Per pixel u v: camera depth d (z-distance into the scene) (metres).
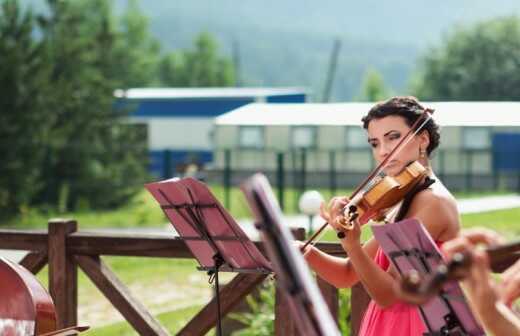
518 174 35.16
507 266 6.12
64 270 7.42
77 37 30.92
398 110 5.50
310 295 3.12
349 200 5.29
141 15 76.00
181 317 11.26
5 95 27.41
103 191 30.34
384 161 5.52
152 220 27.75
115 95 31.62
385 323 5.35
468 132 35.47
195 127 36.59
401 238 4.34
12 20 27.88
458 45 54.69
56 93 28.70
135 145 31.44
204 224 5.66
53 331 5.85
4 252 17.73
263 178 3.27
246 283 6.94
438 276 2.89
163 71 84.56
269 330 8.58
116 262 16.83
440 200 5.25
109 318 12.07
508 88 53.31
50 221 7.44
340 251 6.59
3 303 5.87
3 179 27.06
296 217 24.92
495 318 3.25
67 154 29.78
